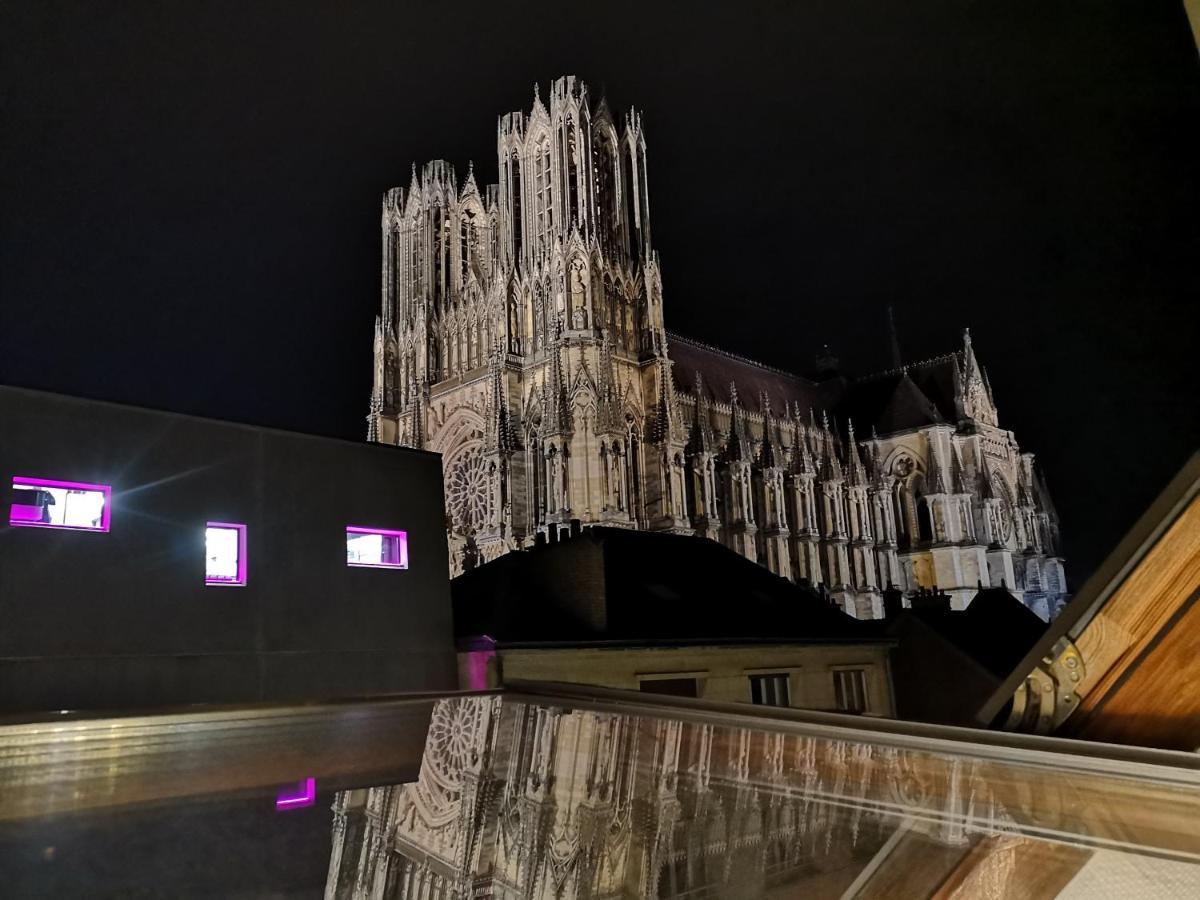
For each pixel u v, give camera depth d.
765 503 91.38
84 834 9.11
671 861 6.18
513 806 9.00
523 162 84.44
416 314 92.25
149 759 12.97
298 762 12.41
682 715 11.34
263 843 8.70
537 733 12.44
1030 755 6.01
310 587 24.86
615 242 81.94
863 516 102.31
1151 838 4.54
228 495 24.03
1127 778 5.33
